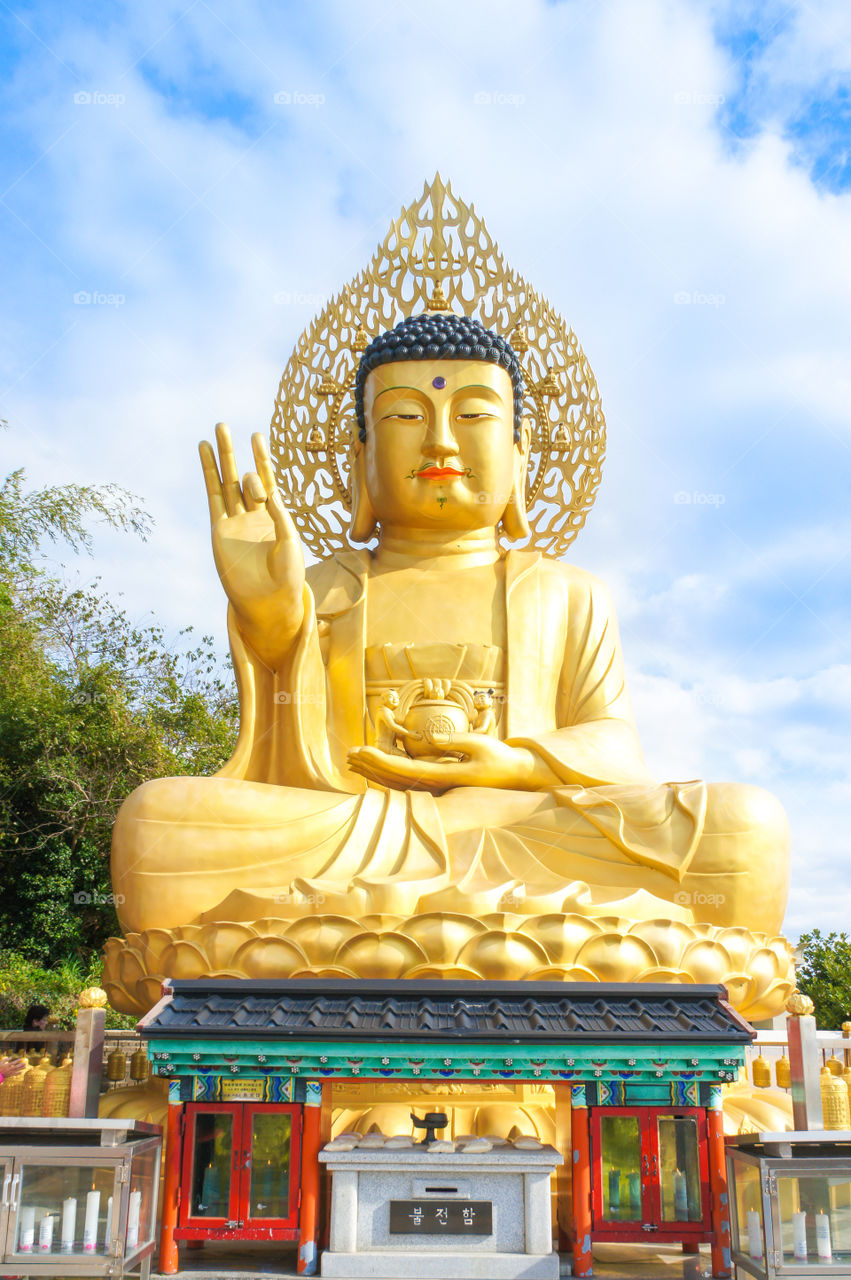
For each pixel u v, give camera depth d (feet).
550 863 27.17
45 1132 17.44
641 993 19.11
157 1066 17.98
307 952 23.18
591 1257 18.02
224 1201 17.85
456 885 25.02
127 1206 16.14
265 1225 17.65
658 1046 17.76
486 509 35.06
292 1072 17.99
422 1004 18.95
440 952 22.88
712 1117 18.12
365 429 36.22
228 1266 18.20
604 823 27.02
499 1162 17.60
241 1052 17.74
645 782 29.78
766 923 26.91
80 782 54.75
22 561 58.80
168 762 58.13
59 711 55.31
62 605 61.62
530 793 28.94
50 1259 15.88
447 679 32.40
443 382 34.47
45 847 53.21
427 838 26.84
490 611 33.76
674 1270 18.79
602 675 33.60
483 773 29.53
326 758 30.01
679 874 26.35
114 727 55.77
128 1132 17.70
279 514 29.25
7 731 53.72
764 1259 16.28
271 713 30.27
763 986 25.32
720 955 24.29
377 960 22.90
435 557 35.65
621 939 23.29
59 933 51.60
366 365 35.68
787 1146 16.60
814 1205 16.62
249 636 29.91
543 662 33.22
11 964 48.21
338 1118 22.95
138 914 26.37
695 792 27.09
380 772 30.04
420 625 33.45
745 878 26.45
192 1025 17.65
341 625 33.35
